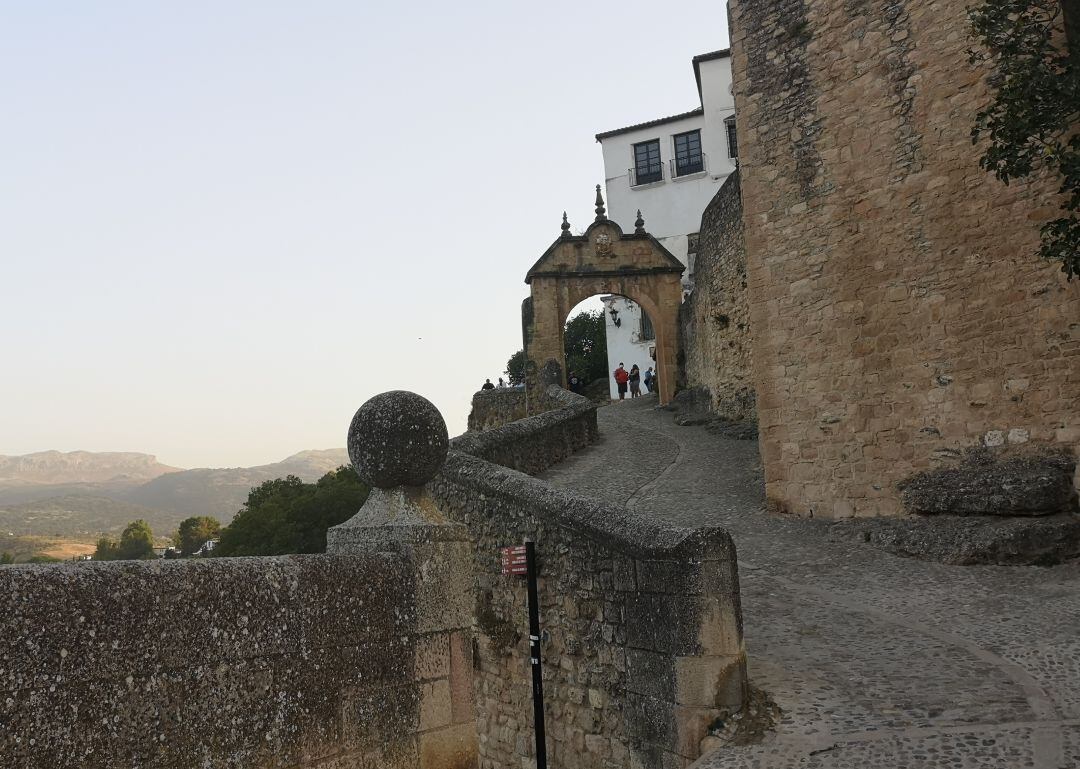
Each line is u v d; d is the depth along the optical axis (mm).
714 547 5773
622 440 21672
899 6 11867
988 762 4766
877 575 9383
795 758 4980
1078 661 6328
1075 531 9367
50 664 2764
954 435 11039
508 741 7594
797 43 13102
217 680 3219
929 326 11375
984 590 8516
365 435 4422
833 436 12328
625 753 6207
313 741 3514
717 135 40656
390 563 3988
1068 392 10047
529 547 6477
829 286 12531
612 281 30219
